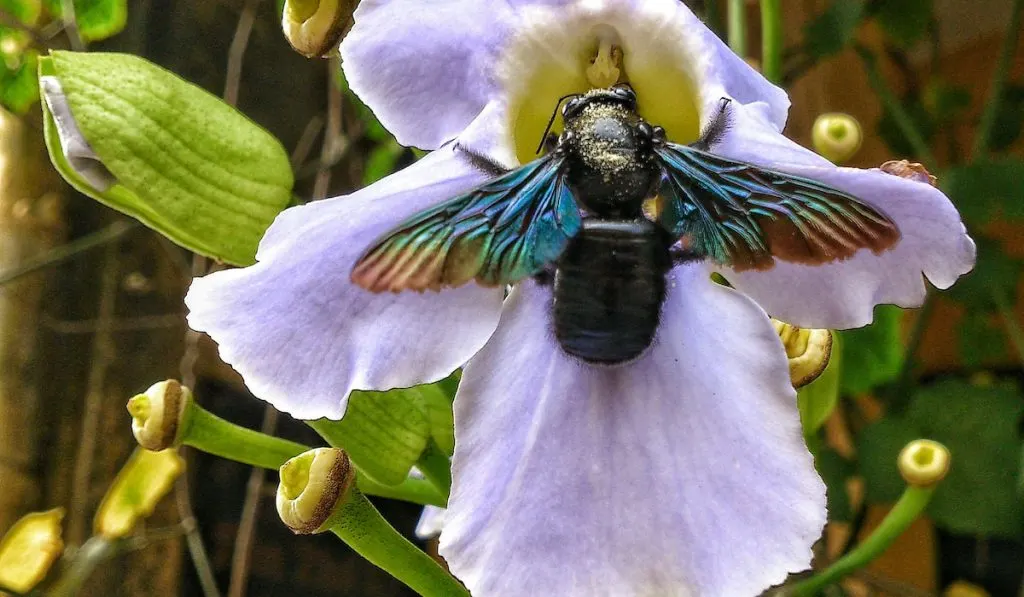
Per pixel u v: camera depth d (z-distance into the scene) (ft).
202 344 1.49
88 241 1.33
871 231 0.70
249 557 1.44
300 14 0.79
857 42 1.28
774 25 0.94
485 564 0.71
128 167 0.77
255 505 1.43
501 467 0.72
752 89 0.76
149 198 0.77
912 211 0.71
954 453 1.09
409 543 0.79
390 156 1.49
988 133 1.25
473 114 0.76
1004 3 1.51
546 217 0.71
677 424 0.72
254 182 0.79
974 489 1.07
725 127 0.73
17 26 1.31
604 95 0.73
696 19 0.76
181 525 1.35
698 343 0.73
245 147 0.79
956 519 1.07
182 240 0.80
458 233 0.70
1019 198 1.12
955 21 1.57
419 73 0.75
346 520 0.77
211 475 1.50
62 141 0.77
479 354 0.73
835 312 0.74
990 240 1.19
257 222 0.79
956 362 1.51
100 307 1.42
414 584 0.79
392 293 0.72
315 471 0.76
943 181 1.15
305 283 0.72
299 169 1.65
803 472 0.71
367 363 0.72
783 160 0.71
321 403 0.72
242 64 1.67
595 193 0.72
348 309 0.72
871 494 1.10
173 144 0.77
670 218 0.72
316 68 1.79
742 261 0.72
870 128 1.57
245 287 0.72
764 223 0.71
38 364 1.36
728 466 0.71
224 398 1.51
